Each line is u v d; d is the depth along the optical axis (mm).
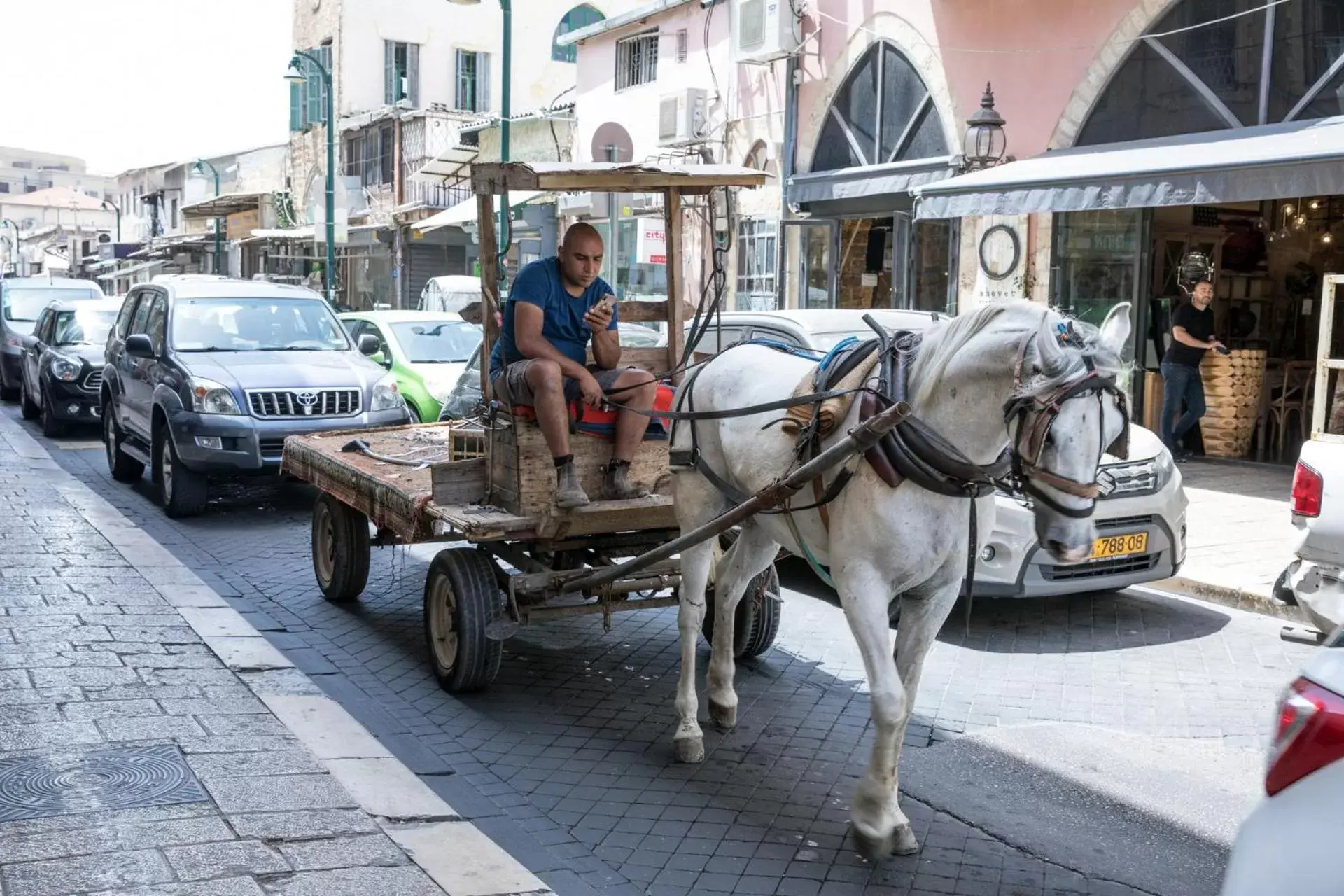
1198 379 12891
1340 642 2820
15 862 4125
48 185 136750
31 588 7832
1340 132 10359
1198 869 4512
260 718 5695
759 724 5980
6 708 5598
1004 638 7441
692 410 5648
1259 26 11719
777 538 5211
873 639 4375
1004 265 14023
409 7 35281
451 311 21984
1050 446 3736
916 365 4379
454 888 4117
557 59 37031
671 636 7547
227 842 4355
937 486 4199
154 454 11375
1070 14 13375
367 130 33688
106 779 4863
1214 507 10844
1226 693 6445
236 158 46875
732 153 19109
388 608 8023
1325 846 2561
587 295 6223
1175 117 12539
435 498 6230
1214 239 15070
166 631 7027
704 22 19562
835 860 4551
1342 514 6387
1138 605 8203
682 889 4305
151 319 12516
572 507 5820
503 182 5961
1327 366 7188
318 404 10984
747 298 18891
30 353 18203
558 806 4996
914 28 15367
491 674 6219
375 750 5406
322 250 34938
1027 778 5312
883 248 16422
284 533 10406
